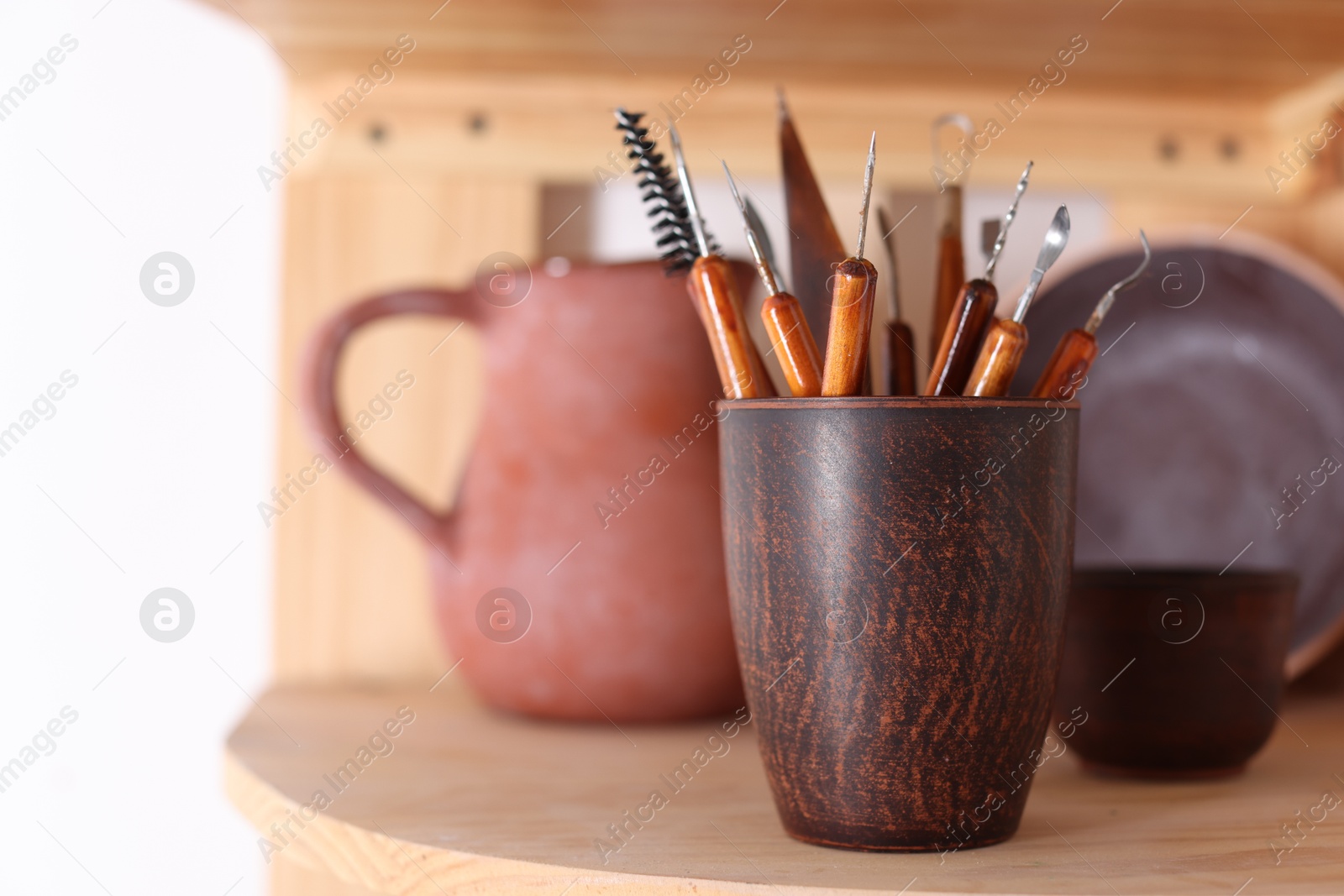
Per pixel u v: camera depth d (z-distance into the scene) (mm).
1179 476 1025
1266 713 863
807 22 967
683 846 779
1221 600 858
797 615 765
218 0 956
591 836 789
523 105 1047
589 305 944
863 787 765
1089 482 1027
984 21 962
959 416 757
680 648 934
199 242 1068
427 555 1005
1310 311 996
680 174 818
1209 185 1062
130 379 1065
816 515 762
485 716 975
